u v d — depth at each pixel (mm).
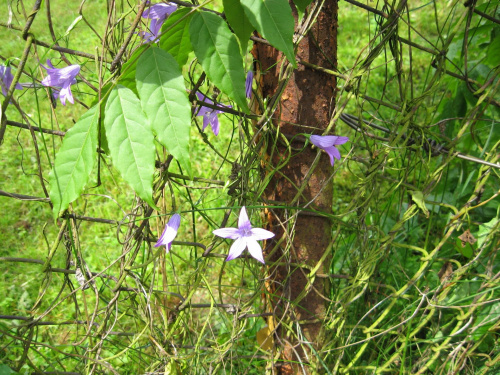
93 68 876
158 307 547
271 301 579
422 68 1457
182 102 380
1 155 1289
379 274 712
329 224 566
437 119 767
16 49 1496
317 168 540
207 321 509
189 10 399
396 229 577
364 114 1251
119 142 378
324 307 577
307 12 496
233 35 399
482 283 599
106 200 1107
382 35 545
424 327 657
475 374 578
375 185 583
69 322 516
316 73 521
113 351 677
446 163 600
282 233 554
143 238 496
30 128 442
